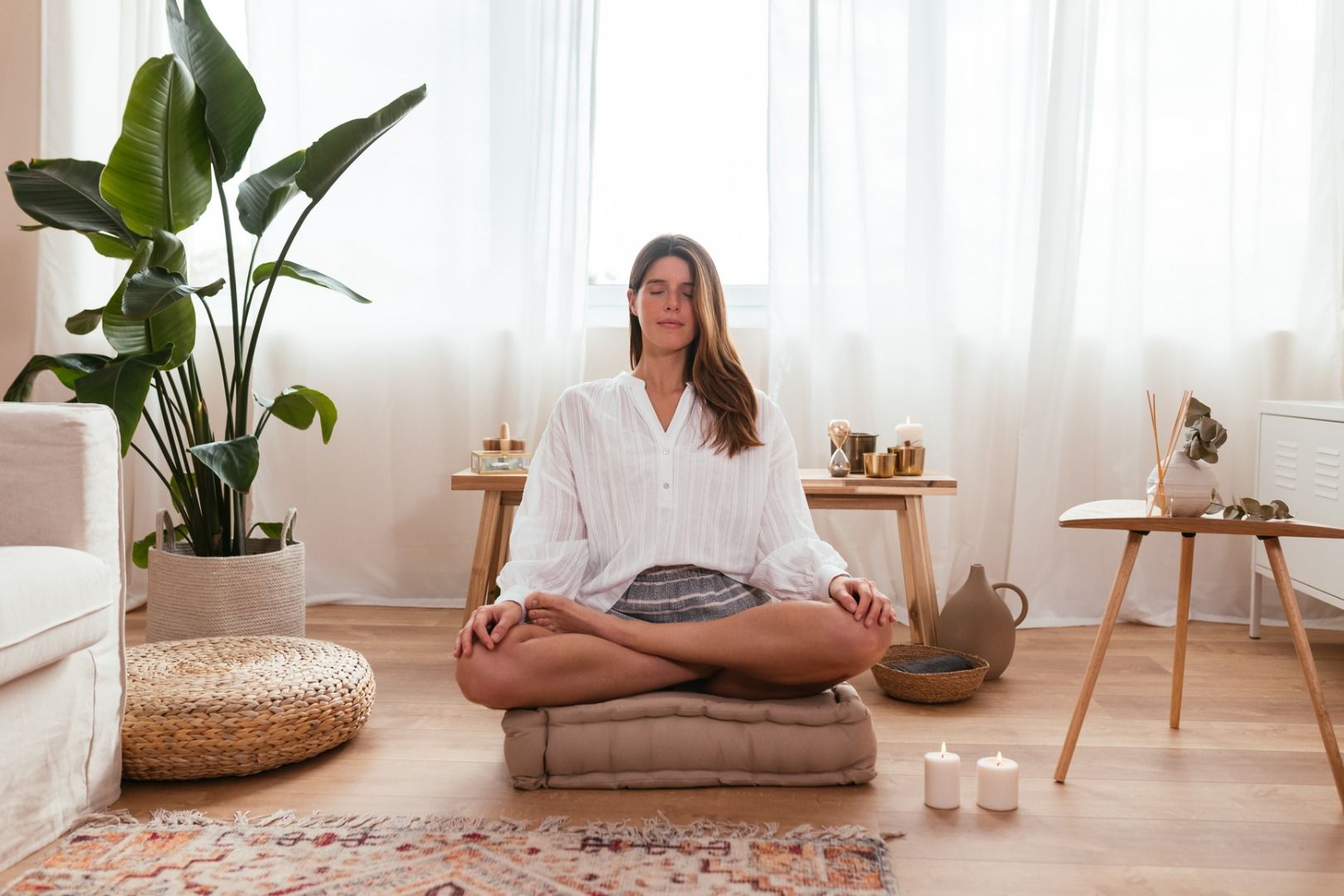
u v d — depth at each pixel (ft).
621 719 6.09
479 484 9.51
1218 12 10.36
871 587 6.15
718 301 6.75
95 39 10.73
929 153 10.39
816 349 10.61
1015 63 10.49
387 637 9.69
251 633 8.22
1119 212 10.44
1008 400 10.65
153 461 10.92
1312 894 4.85
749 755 6.09
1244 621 10.57
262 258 10.92
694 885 4.85
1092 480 10.67
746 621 6.13
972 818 5.70
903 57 10.41
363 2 10.75
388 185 10.89
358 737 6.99
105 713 5.79
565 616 6.17
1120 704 7.77
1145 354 10.66
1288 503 9.39
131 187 8.30
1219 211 10.46
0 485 5.63
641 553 6.52
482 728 7.16
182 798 5.94
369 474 11.10
